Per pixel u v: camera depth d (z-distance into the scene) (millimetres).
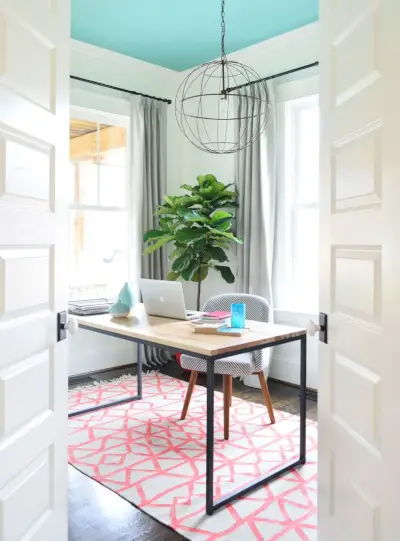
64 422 1602
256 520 2072
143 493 2293
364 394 1288
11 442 1273
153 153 4652
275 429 3094
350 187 1364
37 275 1410
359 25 1294
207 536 1956
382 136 1179
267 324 2848
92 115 4418
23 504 1341
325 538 1555
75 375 4305
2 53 1199
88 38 4023
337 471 1473
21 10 1282
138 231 4559
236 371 2904
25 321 1343
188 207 4332
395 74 1119
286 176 4176
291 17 3625
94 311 3357
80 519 2078
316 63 3785
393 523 1145
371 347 1246
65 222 1586
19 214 1299
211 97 4684
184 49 4258
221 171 4645
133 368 4586
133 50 4281
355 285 1338
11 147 1256
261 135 4129
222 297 3424
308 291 4203
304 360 2619
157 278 4727
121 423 3188
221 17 3623
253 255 4164
